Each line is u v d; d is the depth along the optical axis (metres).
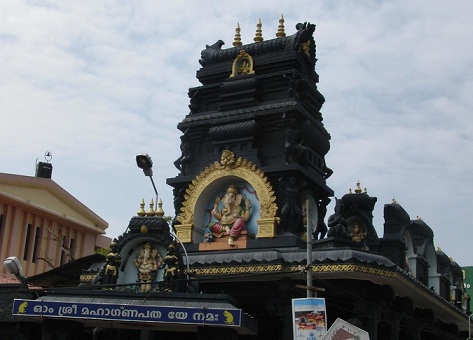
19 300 24.30
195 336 29.73
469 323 37.75
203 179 31.08
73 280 33.94
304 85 32.00
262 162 30.94
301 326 21.94
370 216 34.56
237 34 33.84
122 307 23.19
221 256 27.77
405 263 34.22
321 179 31.98
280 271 26.23
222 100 32.81
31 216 54.00
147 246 25.92
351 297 27.27
